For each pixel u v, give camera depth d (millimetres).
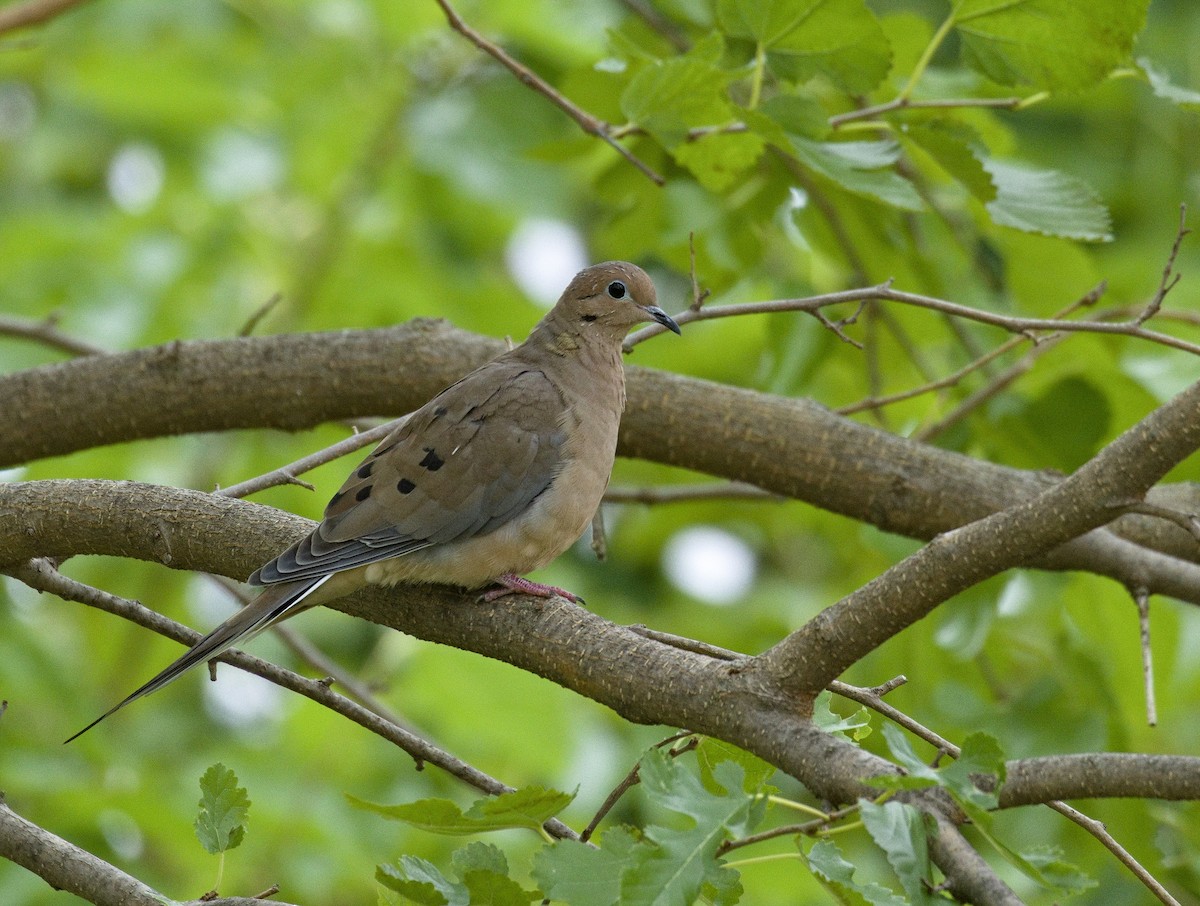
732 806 5543
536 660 7375
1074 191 9484
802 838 5871
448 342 10500
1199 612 13781
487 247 15922
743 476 10359
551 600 7590
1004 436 11039
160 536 8078
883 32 8750
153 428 10430
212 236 14445
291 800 12078
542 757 12109
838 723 6547
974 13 8922
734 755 6742
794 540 16562
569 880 5664
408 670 12188
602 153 11992
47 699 12156
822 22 8789
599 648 7098
